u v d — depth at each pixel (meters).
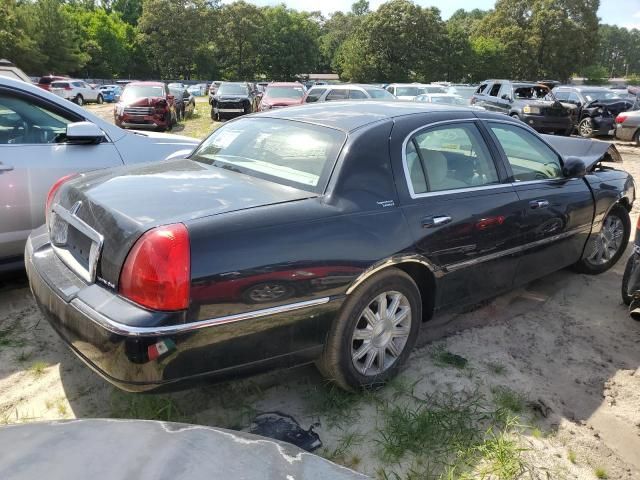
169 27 82.50
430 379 3.23
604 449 2.72
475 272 3.50
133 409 2.80
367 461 2.55
